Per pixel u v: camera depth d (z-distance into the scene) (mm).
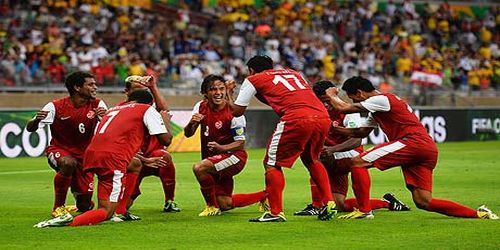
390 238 14688
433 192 23078
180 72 48656
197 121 17812
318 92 18234
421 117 48938
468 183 25656
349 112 16812
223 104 18172
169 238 14805
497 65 60562
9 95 41906
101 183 16453
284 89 16656
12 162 34500
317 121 16422
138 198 21812
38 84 43062
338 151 17781
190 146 41938
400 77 56469
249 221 16906
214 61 51438
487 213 17031
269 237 14883
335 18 59719
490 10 68312
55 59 45375
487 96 55250
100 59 45250
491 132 52094
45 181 26750
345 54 57062
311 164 16938
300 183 25672
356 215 17266
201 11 57750
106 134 16359
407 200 21141
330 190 16953
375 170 30203
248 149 42906
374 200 18516
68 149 18234
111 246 14000
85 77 18000
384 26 61375
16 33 46906
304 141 16484
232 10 56500
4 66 42281
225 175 18031
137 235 15148
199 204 20531
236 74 50188
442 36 63312
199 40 52688
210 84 18047
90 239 14703
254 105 47969
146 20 52531
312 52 54688
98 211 16422
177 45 51438
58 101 18172
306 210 18047
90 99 18188
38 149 37750
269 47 52938
